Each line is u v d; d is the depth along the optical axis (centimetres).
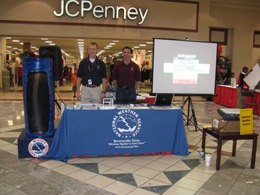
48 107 379
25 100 376
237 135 344
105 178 315
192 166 360
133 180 311
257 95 791
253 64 1356
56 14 1045
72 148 366
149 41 1180
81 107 372
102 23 1080
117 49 2075
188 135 523
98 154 373
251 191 291
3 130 531
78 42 1530
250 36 1313
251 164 357
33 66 375
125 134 378
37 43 1678
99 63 434
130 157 388
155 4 1122
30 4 1037
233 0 1249
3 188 284
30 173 323
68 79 2248
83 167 346
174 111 396
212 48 456
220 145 342
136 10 1098
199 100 1152
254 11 1302
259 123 687
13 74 1477
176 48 439
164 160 380
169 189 291
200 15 1192
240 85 816
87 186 293
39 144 370
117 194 276
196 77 454
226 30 1294
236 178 324
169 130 396
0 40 1252
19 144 368
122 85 481
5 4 1029
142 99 513
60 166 347
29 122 376
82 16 1057
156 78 435
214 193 284
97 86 438
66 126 364
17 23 1041
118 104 403
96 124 369
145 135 386
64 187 289
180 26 1158
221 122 348
